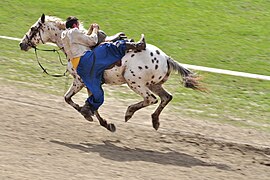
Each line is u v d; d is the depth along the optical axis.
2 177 11.12
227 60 21.12
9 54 20.48
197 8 26.30
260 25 24.72
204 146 14.18
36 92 17.28
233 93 18.16
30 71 19.06
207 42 22.86
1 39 22.11
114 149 13.40
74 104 14.49
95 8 26.05
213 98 17.73
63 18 24.77
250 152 14.02
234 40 23.14
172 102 17.31
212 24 24.69
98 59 13.62
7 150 12.59
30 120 14.83
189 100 17.52
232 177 12.30
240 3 26.86
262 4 26.83
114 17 25.09
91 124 15.00
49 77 18.69
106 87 18.25
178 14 25.59
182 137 14.64
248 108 17.12
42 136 13.76
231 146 14.30
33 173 11.47
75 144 13.45
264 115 16.67
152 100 13.84
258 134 15.30
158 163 12.73
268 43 22.92
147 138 14.39
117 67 13.67
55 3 26.58
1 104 15.93
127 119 14.20
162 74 13.81
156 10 25.98
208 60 21.09
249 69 20.30
